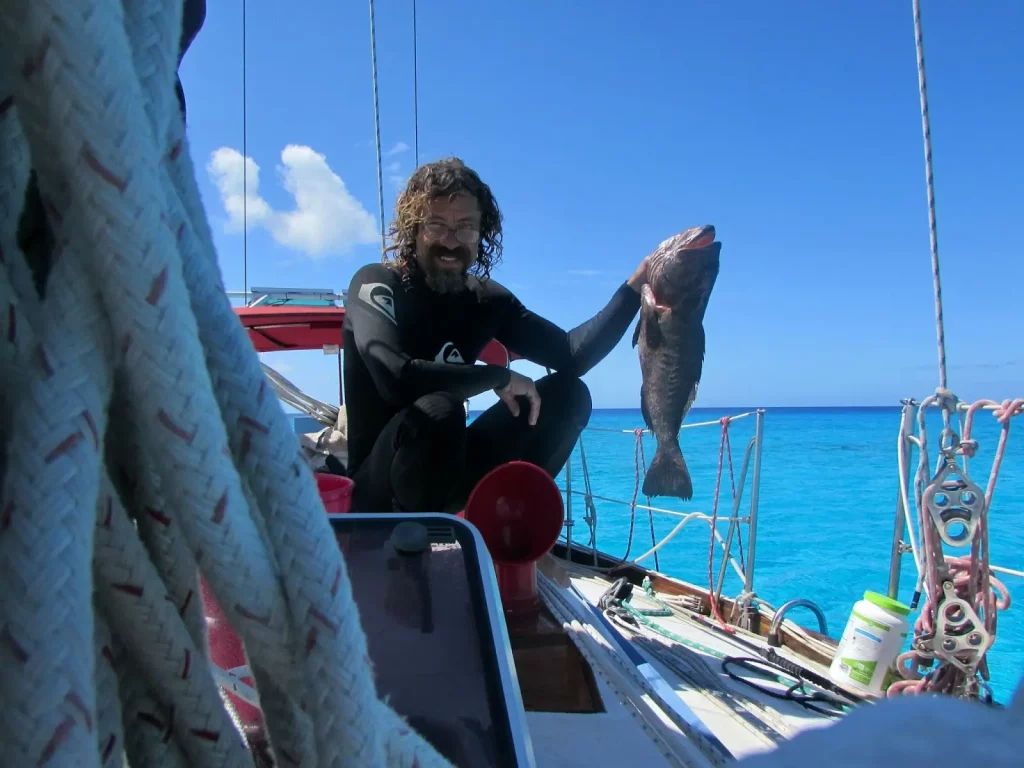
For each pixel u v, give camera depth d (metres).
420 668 0.87
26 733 0.33
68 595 0.34
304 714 0.52
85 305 0.37
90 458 0.36
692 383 2.61
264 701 0.54
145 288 0.37
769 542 9.00
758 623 2.79
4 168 0.39
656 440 2.70
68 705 0.33
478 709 0.82
